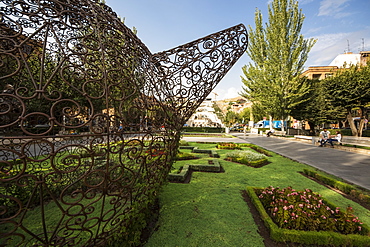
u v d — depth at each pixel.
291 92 17.81
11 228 2.87
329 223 2.65
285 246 2.44
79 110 1.51
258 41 19.80
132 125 2.01
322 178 5.01
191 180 5.02
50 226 2.84
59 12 1.63
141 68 2.29
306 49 18.67
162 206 3.44
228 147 10.98
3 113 1.26
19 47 1.36
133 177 2.03
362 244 2.39
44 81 3.26
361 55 34.19
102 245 1.82
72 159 1.49
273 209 3.02
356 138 16.97
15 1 1.58
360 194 3.96
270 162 7.40
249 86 21.05
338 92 15.98
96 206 3.43
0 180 1.18
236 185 4.66
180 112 3.28
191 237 2.57
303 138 15.55
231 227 2.83
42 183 1.35
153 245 2.39
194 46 3.24
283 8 17.77
